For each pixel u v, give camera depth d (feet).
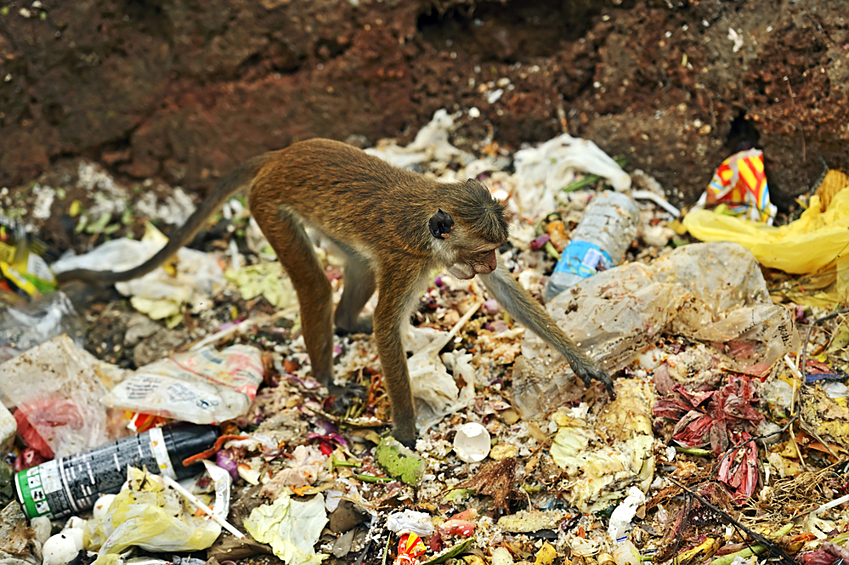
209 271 7.08
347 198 5.95
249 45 7.18
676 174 6.88
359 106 7.29
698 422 5.88
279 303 6.90
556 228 6.75
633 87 6.98
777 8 6.53
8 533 5.87
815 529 5.52
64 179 7.32
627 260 6.68
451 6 7.15
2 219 7.20
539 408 6.08
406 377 5.97
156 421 6.22
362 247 5.95
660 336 6.20
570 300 6.22
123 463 6.01
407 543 5.71
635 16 6.89
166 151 7.36
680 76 6.84
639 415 5.90
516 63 7.22
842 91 6.37
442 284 6.66
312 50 7.20
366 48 7.18
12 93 7.15
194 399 6.15
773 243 6.32
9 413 6.15
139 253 7.16
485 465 5.91
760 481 5.73
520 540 5.71
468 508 5.84
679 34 6.81
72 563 5.80
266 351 6.64
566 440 5.89
